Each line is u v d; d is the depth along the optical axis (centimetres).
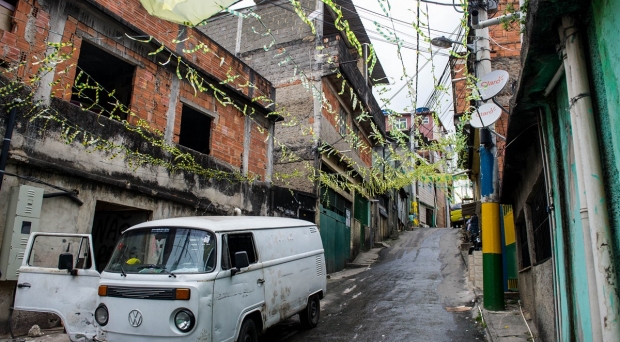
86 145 762
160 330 466
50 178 700
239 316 541
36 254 664
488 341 661
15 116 650
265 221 706
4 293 632
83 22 782
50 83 690
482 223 882
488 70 862
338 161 1773
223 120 1137
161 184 917
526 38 365
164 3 569
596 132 312
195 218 616
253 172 1240
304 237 801
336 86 1756
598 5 294
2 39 652
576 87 319
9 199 639
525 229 791
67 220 719
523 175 704
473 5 795
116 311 491
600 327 303
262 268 623
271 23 1792
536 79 409
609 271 285
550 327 543
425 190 4081
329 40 1656
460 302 966
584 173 311
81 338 535
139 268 526
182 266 516
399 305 945
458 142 952
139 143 874
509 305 884
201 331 470
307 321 752
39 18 707
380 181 1891
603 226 294
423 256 1853
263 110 1280
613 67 273
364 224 2180
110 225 916
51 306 555
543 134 475
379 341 670
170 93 970
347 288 1217
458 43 776
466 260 1452
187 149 998
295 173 1432
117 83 955
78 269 563
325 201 1612
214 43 1124
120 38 854
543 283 591
